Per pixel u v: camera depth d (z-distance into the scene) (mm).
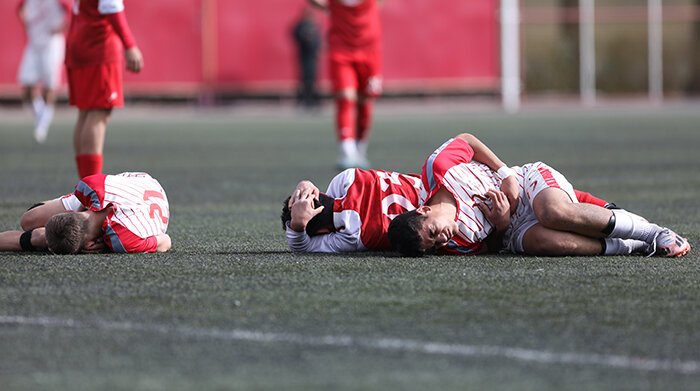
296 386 12594
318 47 91188
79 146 28703
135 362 13594
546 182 21016
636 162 45969
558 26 100875
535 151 52250
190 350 14094
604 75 102625
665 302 16844
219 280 18578
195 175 41812
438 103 96750
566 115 85062
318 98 94750
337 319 15688
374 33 45906
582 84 101875
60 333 14984
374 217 21234
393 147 56031
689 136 61656
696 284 18266
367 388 12508
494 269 19594
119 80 28656
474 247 21062
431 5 95000
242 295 17328
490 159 21344
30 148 55844
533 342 14438
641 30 102625
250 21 92750
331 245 21500
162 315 15992
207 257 21094
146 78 91875
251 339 14609
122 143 60062
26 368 13367
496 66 97000
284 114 90438
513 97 97438
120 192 21547
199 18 91938
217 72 92750
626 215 20875
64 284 18250
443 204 20938
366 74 46062
